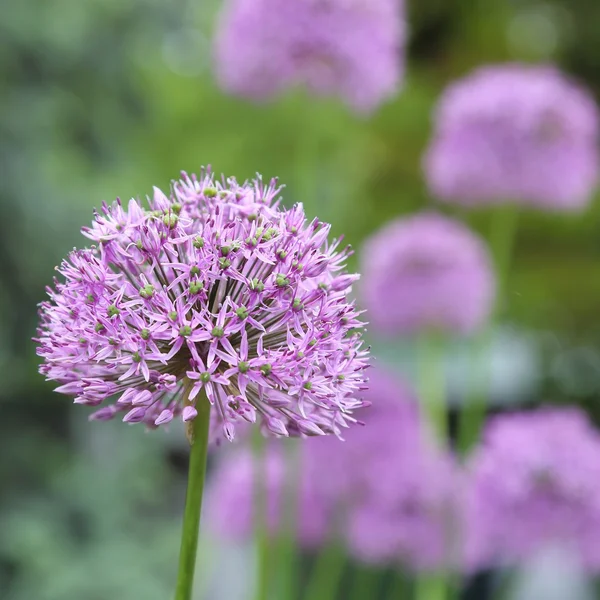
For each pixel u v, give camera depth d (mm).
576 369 1855
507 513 1022
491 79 1081
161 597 1279
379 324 1121
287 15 990
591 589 1231
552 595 1204
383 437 1039
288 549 966
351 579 1212
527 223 1690
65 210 1401
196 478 641
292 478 1042
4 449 1420
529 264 1729
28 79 1417
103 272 617
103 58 1458
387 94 1032
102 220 649
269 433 681
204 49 1711
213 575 1267
